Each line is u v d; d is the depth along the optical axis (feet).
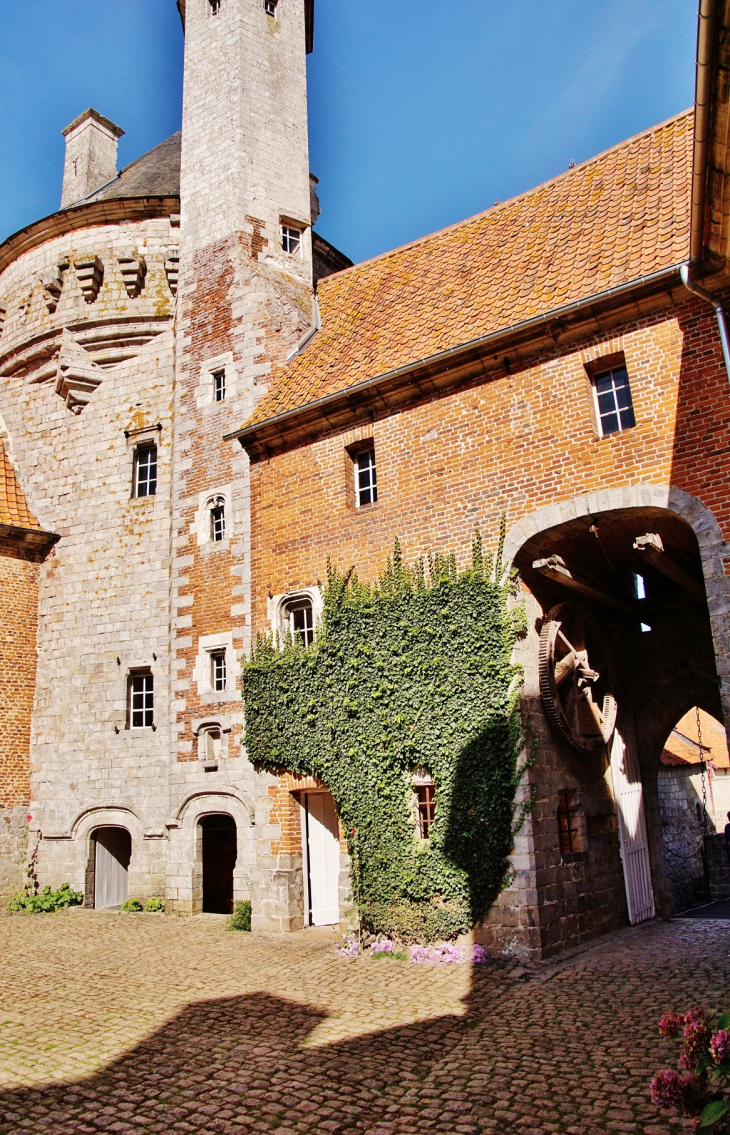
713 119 23.88
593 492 36.24
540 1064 23.82
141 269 68.59
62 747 63.72
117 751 61.00
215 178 64.80
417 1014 29.35
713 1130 15.29
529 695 37.91
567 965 34.35
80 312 69.72
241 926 48.08
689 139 43.70
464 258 50.80
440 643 39.83
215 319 61.77
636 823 47.06
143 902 57.16
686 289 34.88
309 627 47.78
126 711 61.77
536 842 36.27
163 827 57.57
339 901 43.45
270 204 64.44
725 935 40.73
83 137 87.76
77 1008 32.35
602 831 43.37
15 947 45.73
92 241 70.79
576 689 40.93
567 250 42.98
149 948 43.93
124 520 65.36
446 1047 25.89
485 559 39.32
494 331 40.01
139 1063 25.96
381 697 41.50
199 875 55.11
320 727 43.96
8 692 64.95
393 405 44.98
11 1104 23.20
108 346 69.82
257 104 66.28
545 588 41.37
